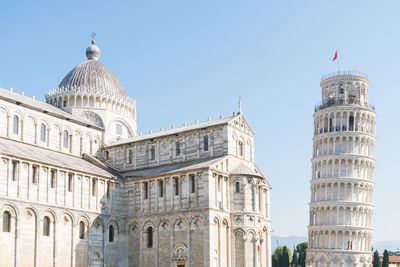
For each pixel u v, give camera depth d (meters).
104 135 105.06
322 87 151.88
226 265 81.88
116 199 88.69
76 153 98.44
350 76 146.88
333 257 132.25
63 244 77.62
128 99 112.88
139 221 87.00
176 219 82.69
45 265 74.25
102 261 83.88
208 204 79.56
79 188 82.06
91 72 111.50
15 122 87.62
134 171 97.19
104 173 88.88
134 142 99.06
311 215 141.38
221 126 88.81
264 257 90.25
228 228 83.56
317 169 143.12
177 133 93.38
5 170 70.56
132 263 86.62
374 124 146.00
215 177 82.69
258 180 88.31
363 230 134.62
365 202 137.38
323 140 142.75
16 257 69.75
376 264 170.88
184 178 83.62
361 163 139.50
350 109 142.62
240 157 90.56
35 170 75.31
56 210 77.00
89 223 82.38
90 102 106.44
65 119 97.06
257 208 86.69
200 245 79.31
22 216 71.75
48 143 92.88
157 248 83.94
